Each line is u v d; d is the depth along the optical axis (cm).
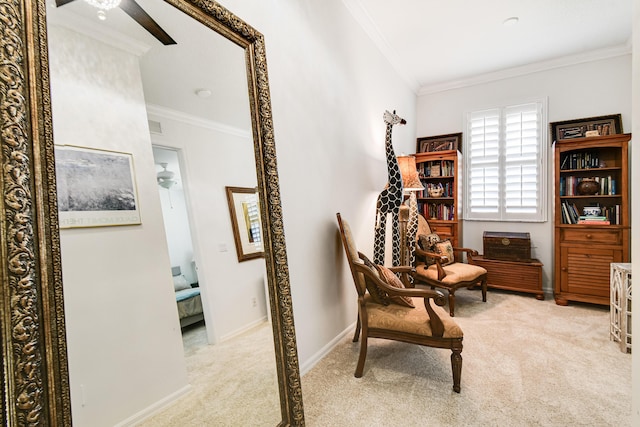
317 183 201
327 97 214
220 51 125
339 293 226
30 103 67
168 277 100
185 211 107
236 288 123
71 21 79
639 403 85
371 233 287
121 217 88
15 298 62
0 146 61
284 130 169
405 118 385
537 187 357
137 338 90
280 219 143
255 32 140
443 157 380
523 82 368
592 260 293
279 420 133
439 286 288
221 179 121
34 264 66
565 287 306
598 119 326
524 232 363
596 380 172
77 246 76
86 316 77
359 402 157
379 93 305
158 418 94
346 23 242
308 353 188
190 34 113
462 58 342
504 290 363
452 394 162
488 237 354
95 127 83
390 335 178
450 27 281
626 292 202
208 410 109
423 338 170
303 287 184
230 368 118
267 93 144
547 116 355
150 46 99
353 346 219
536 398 158
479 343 222
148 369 92
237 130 130
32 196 66
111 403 82
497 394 162
